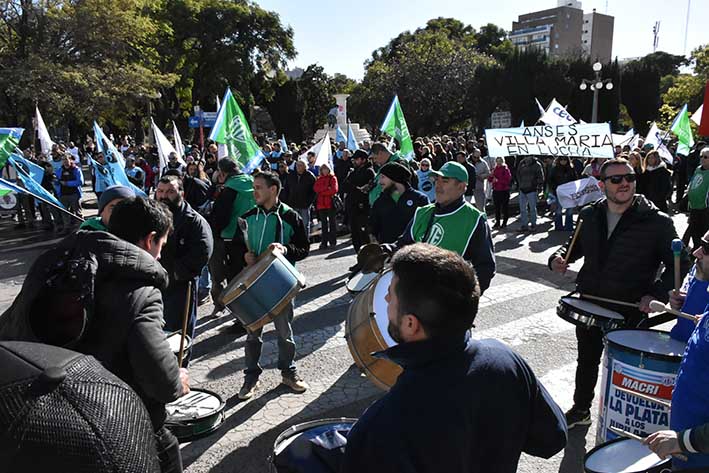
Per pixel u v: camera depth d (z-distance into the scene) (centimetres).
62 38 2416
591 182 944
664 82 6725
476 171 1338
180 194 435
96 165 1238
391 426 147
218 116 926
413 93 4409
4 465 111
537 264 890
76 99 2348
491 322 620
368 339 296
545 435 176
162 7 3716
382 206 586
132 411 128
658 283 350
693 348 225
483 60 4559
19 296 196
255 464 366
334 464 174
